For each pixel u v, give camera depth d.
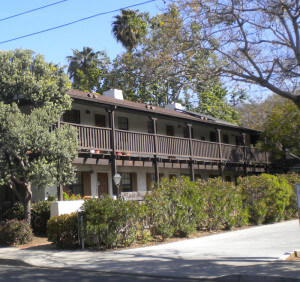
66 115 20.66
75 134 16.20
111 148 19.89
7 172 14.05
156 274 8.81
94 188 21.62
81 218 12.91
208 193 15.98
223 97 37.72
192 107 36.66
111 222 12.65
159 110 25.09
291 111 27.88
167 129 27.16
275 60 11.98
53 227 13.28
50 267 10.45
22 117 14.53
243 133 30.62
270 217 19.17
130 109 21.11
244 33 11.98
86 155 19.00
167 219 14.05
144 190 24.81
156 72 12.38
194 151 25.27
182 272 8.86
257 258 9.99
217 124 27.28
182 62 12.22
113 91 25.94
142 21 36.19
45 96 16.06
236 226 17.44
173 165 24.47
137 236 13.81
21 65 15.88
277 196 19.17
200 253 11.17
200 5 12.13
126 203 12.96
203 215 15.29
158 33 12.77
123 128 23.95
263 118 34.88
